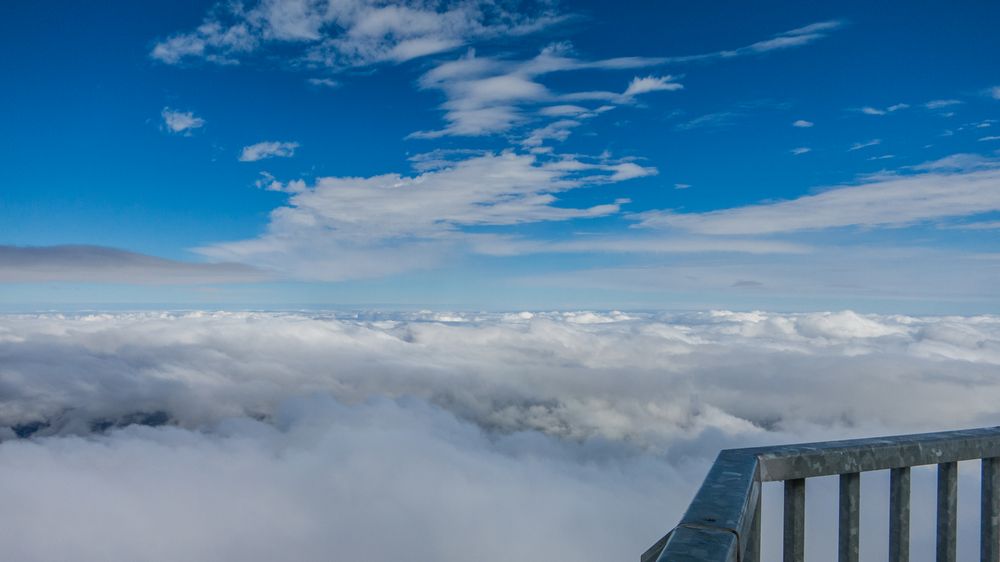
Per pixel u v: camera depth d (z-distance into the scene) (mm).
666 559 1007
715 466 1554
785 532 1760
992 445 1953
